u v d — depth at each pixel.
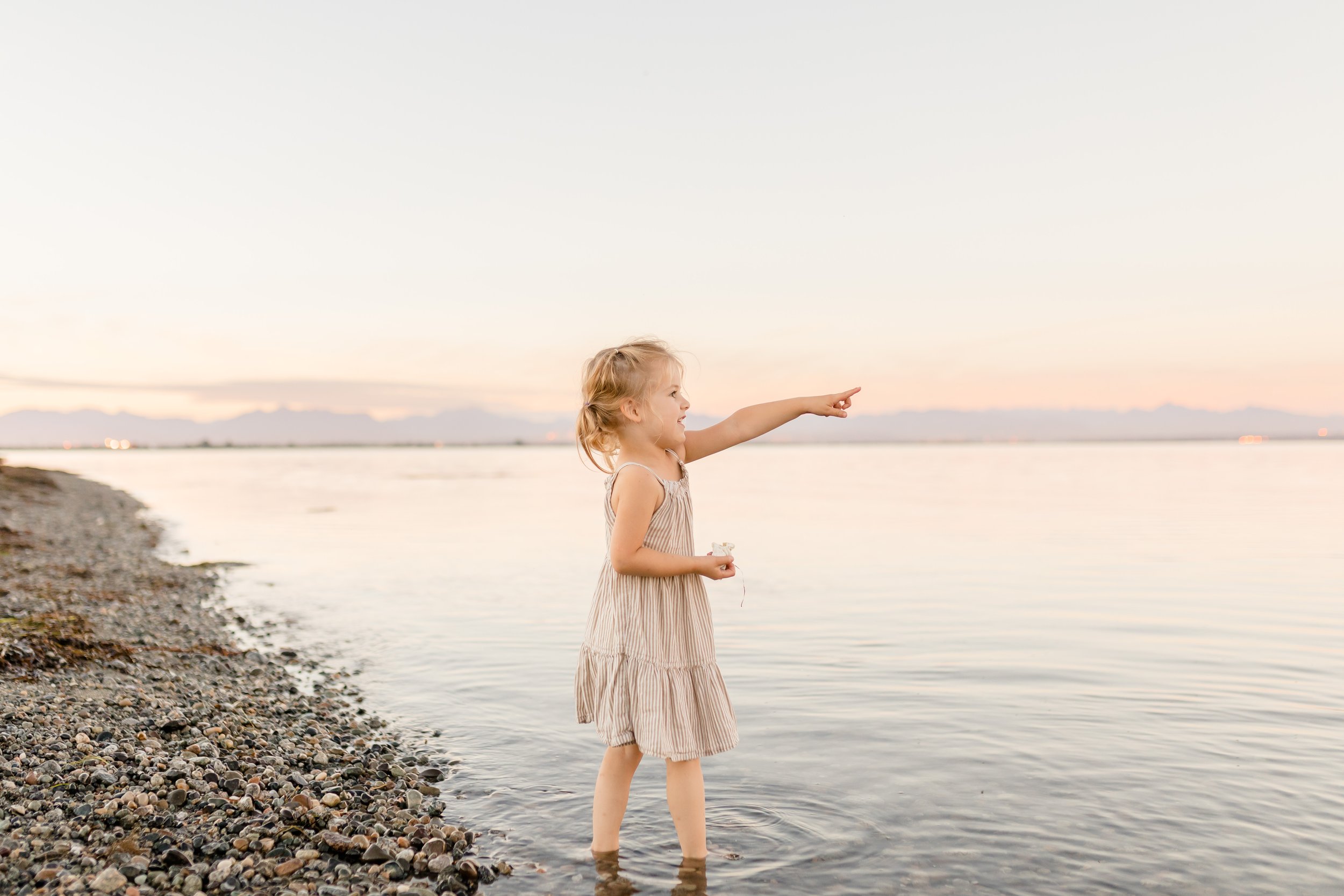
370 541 18.44
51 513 24.56
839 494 33.22
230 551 16.62
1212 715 5.52
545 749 5.03
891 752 4.84
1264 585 11.23
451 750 5.02
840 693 6.12
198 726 4.98
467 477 57.56
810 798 4.19
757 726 5.36
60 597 9.60
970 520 21.44
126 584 11.75
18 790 3.79
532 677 6.84
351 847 3.47
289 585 12.21
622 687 3.33
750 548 15.88
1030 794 4.21
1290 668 6.79
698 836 3.49
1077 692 6.10
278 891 3.10
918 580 11.80
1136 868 3.43
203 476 60.72
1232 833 3.75
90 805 3.65
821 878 3.38
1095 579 11.79
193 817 3.65
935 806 4.07
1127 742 5.00
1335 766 4.57
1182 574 12.24
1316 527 18.98
